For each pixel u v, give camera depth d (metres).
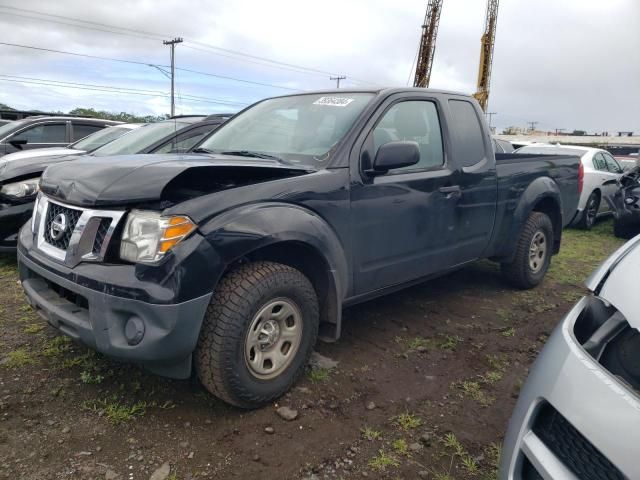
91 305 2.47
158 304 2.34
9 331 3.66
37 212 3.08
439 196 3.79
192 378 3.11
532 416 1.70
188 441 2.54
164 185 2.42
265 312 2.74
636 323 1.64
